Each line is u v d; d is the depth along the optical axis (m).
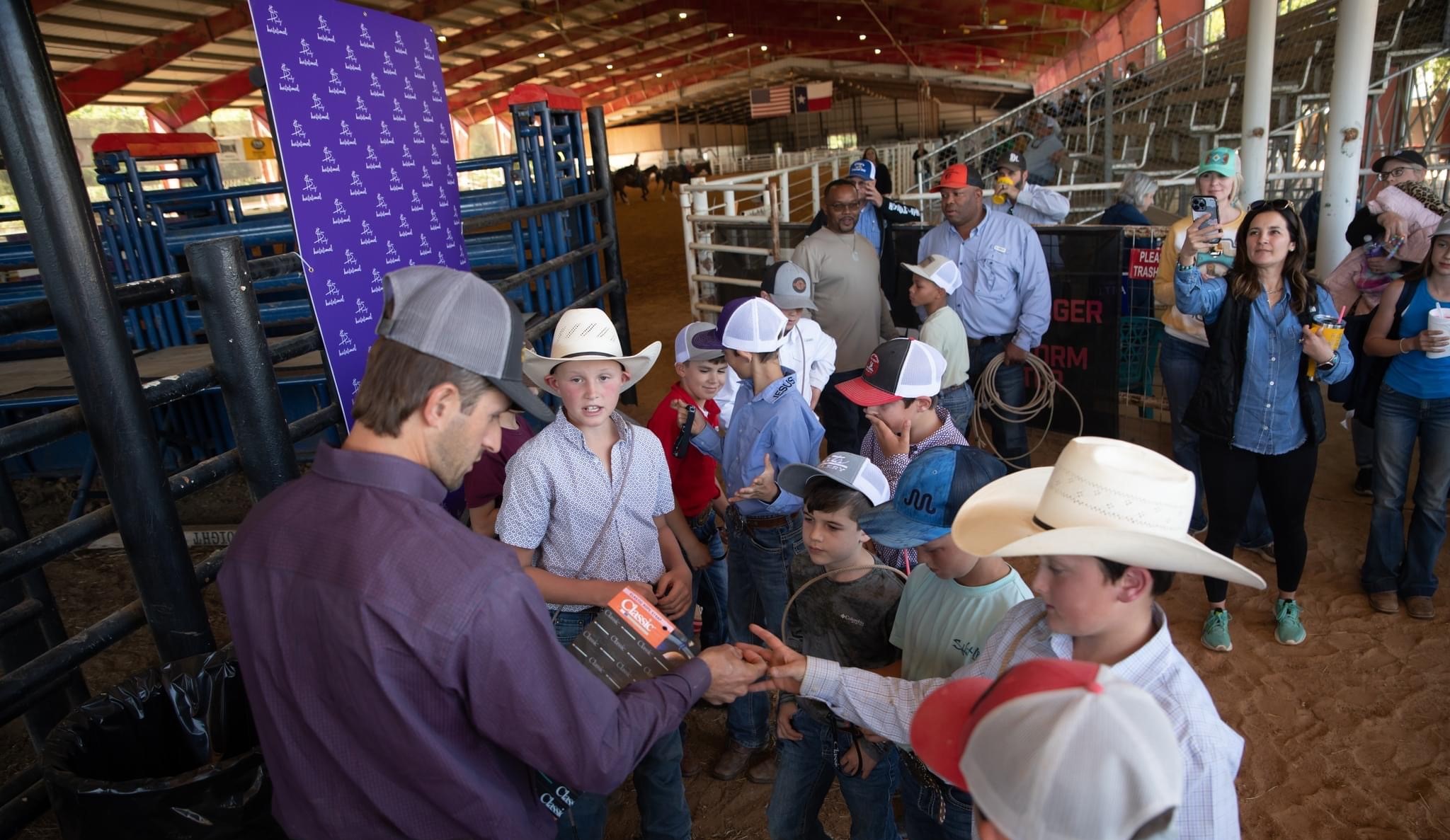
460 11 19.19
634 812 2.73
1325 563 3.92
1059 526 1.23
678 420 2.96
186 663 1.81
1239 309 3.06
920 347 2.46
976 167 13.97
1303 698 3.08
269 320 5.89
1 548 2.35
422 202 3.25
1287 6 14.19
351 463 1.25
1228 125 10.46
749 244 6.93
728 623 3.10
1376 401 3.46
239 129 24.45
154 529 2.08
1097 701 0.78
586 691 1.29
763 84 38.88
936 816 1.74
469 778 1.25
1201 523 4.27
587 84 35.56
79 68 15.76
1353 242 4.39
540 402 1.38
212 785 1.52
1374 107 9.16
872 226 5.53
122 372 1.98
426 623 1.16
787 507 2.64
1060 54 29.77
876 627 1.98
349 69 2.73
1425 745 2.81
